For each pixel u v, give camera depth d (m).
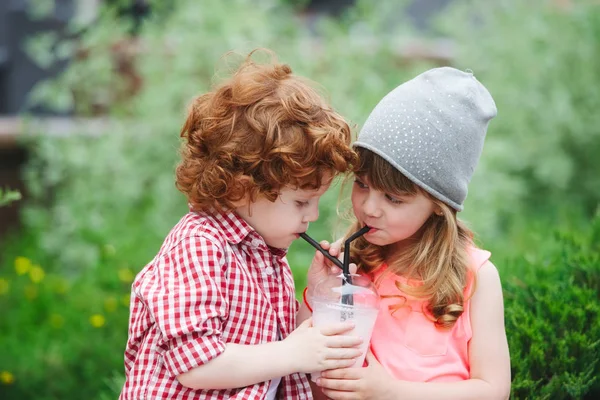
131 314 2.48
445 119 2.46
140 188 6.22
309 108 2.40
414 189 2.45
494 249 5.15
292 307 2.60
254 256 2.47
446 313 2.51
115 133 6.20
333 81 6.15
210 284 2.28
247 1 6.36
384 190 2.46
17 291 5.28
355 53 6.38
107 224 6.07
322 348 2.31
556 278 3.25
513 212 6.61
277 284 2.53
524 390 2.68
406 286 2.56
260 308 2.42
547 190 7.14
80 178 6.21
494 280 2.56
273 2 6.55
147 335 2.40
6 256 6.03
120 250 5.62
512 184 6.47
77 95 6.45
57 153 6.10
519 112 6.94
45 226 6.26
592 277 3.19
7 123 6.66
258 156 2.32
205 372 2.25
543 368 2.77
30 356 4.46
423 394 2.41
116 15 6.89
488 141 6.59
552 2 7.20
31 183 6.18
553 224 6.41
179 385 2.32
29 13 7.22
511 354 2.80
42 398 4.25
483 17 7.53
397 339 2.56
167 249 2.41
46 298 5.16
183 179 2.48
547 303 2.96
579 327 2.87
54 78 7.35
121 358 4.19
